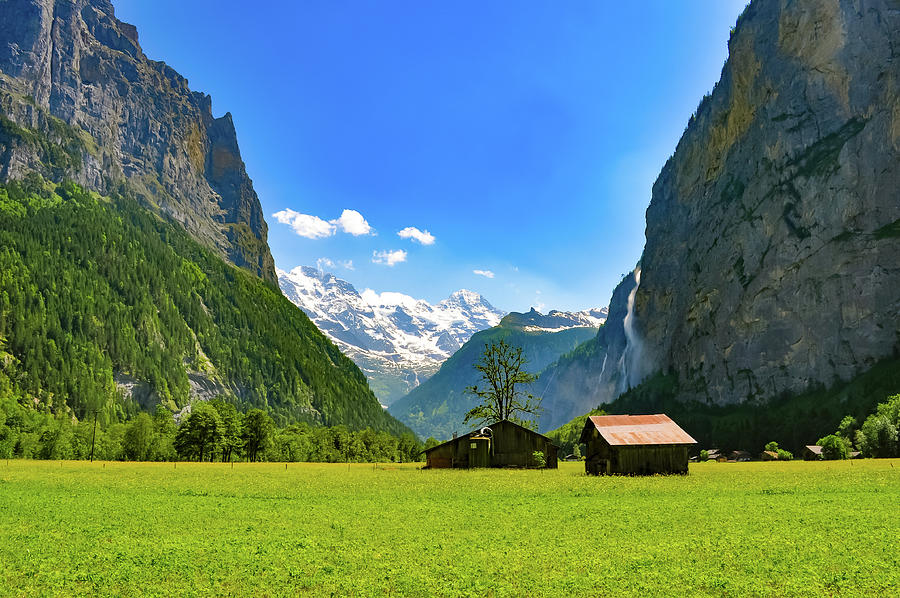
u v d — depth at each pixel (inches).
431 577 838.5
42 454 5831.7
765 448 7805.1
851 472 2817.4
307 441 7401.6
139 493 1975.9
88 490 2054.6
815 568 856.3
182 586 799.7
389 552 1002.7
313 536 1159.6
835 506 1530.5
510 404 4279.0
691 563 903.1
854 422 6599.4
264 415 6077.8
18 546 1045.8
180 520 1363.2
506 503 1689.2
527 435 3801.7
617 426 3053.6
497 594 748.6
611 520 1336.1
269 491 2054.6
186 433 5477.4
